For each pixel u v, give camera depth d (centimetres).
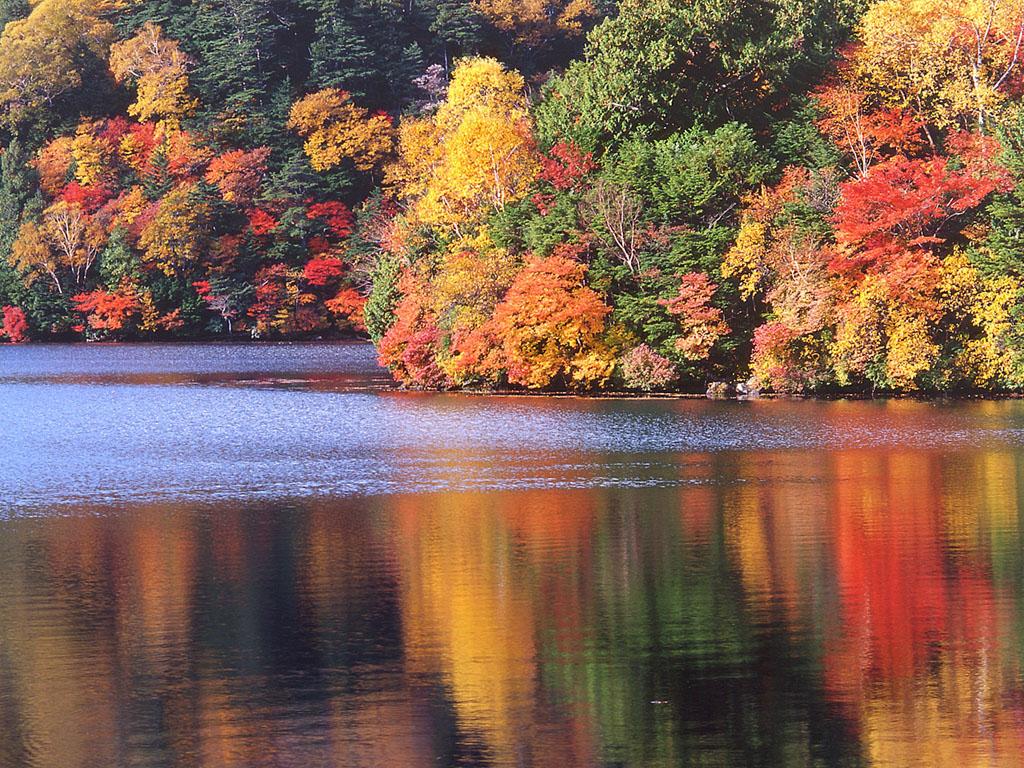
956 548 4516
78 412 10112
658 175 11375
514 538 4838
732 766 2708
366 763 2733
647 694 3100
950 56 11800
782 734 2862
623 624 3644
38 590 4100
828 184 11056
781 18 12431
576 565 4369
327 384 12888
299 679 3219
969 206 10425
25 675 3259
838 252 10512
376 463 6906
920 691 3094
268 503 5697
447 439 7925
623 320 10969
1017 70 12144
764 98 12650
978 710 2975
